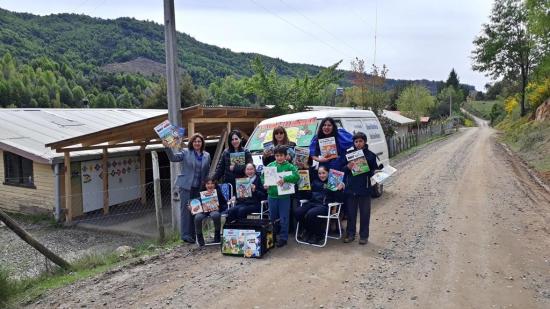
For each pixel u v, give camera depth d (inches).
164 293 203.6
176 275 227.8
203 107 453.4
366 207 267.4
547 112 1201.4
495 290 196.4
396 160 855.1
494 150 1011.9
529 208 368.2
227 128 538.0
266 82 685.9
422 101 2208.4
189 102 1727.4
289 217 276.8
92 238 468.8
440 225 315.6
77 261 279.0
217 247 276.1
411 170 669.3
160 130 286.7
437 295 191.8
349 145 292.2
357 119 417.1
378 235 291.0
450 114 3326.8
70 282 228.4
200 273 228.5
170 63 343.6
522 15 1688.0
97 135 486.0
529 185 494.9
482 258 239.9
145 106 1829.5
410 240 277.6
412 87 2282.2
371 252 253.8
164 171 751.7
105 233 488.1
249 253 250.4
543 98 1425.9
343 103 1610.5
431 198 423.2
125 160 653.9
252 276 220.4
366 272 221.1
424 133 1712.6
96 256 286.7
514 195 430.6
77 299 203.0
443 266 228.4
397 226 315.0
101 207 611.8
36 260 374.3
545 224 312.3
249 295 196.7
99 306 193.2
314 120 353.7
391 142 980.6
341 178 263.7
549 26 840.9
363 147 262.8
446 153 967.6
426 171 649.0
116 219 552.1
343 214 311.1
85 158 584.1
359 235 282.7
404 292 195.8
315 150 294.5
